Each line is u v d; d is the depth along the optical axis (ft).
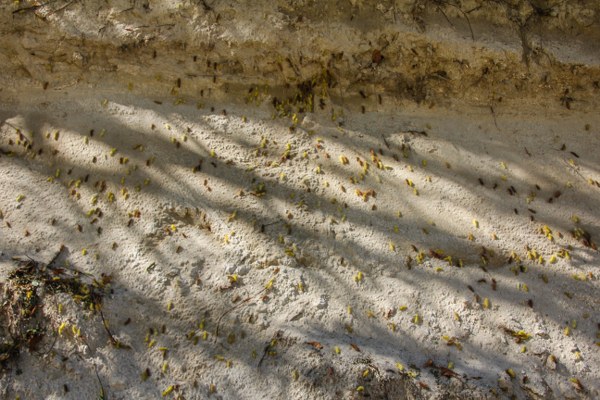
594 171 5.64
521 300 5.00
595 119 5.80
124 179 5.22
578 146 5.74
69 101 5.54
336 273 5.01
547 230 5.32
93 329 4.59
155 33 5.50
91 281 4.75
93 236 4.99
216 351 4.64
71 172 5.24
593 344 4.89
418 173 5.49
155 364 4.58
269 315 4.79
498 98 5.78
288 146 5.51
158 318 4.72
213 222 5.12
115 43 5.50
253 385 4.52
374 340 4.76
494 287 5.04
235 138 5.52
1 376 4.44
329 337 4.73
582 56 5.73
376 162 5.50
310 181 5.36
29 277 4.67
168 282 4.84
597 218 5.44
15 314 4.56
